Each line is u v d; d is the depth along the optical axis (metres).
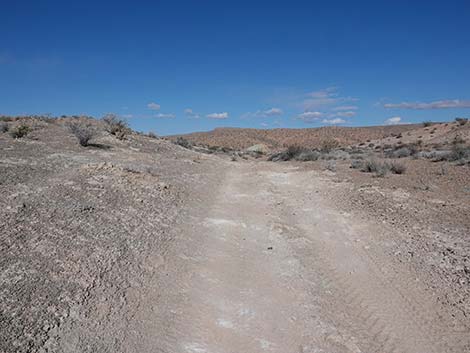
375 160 22.89
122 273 6.74
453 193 14.91
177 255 8.04
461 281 7.21
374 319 6.04
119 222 9.22
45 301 5.39
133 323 5.41
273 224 11.04
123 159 20.14
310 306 6.41
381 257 8.62
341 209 13.12
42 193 10.06
